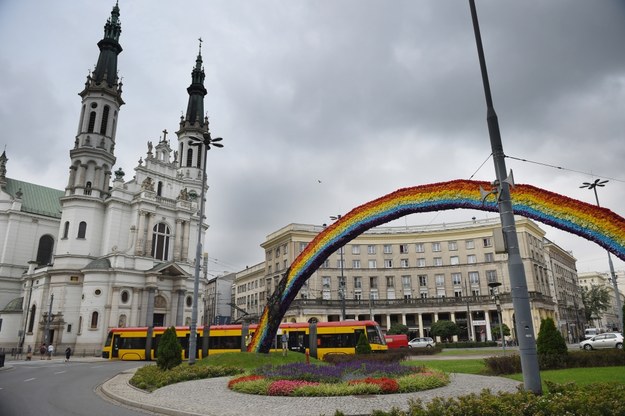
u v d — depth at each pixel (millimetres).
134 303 60594
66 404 16656
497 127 13562
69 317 59281
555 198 17422
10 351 61688
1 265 70938
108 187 69062
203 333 38906
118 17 76250
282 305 28609
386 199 23125
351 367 20734
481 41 14250
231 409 13773
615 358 21578
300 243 77375
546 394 10969
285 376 18406
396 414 10336
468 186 19812
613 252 15945
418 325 74938
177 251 68875
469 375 20750
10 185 77625
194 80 83375
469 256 75750
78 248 63031
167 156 74688
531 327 12086
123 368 35250
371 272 77062
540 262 79062
